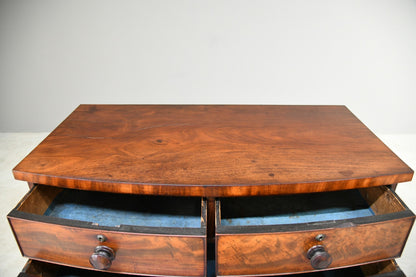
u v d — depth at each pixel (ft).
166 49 5.29
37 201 2.80
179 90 5.72
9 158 5.36
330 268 2.60
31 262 2.73
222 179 2.48
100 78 5.58
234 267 2.48
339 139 3.12
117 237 2.29
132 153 2.82
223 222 2.90
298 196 3.24
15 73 5.48
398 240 2.53
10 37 5.12
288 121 3.51
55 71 5.48
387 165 2.70
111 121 3.45
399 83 5.64
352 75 5.56
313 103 5.87
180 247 2.31
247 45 5.27
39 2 4.85
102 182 2.46
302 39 5.21
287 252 2.41
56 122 6.08
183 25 5.07
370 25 5.08
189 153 2.83
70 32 5.12
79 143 2.98
